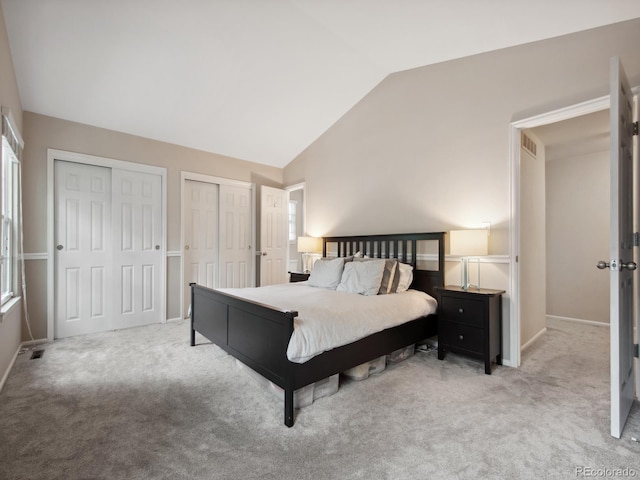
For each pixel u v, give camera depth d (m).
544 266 3.86
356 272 3.11
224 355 2.93
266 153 4.93
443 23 2.52
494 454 1.56
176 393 2.19
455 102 3.15
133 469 1.45
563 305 4.49
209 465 1.48
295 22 2.62
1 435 1.69
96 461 1.50
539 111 2.62
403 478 1.40
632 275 2.02
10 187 3.03
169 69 3.00
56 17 2.35
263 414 1.93
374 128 3.89
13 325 2.76
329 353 2.06
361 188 4.05
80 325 3.56
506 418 1.88
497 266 2.85
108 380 2.39
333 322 2.12
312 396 2.08
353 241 4.07
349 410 1.98
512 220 2.76
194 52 2.84
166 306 4.17
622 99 1.77
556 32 2.47
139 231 3.97
